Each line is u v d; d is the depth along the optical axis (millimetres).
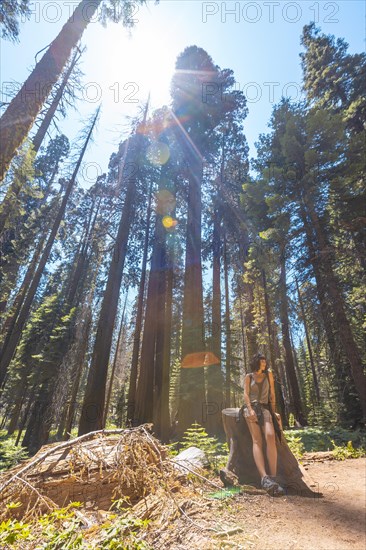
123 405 15461
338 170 10164
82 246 23484
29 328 19391
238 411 3529
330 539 1817
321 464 4293
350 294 9586
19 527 1727
